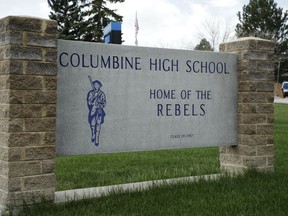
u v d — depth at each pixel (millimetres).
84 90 6895
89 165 10758
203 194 6828
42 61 6215
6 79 6016
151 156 12164
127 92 7309
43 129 6230
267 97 8727
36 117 6172
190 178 8125
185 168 9938
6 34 6031
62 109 6707
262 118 8641
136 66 7402
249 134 8500
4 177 6059
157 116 7645
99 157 12094
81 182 8547
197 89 8148
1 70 6156
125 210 5953
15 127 6008
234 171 8734
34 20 6145
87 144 6926
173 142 7855
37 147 6180
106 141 7109
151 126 7578
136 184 7820
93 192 7152
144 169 9961
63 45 6723
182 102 7957
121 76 7242
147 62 7523
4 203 6062
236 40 8734
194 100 8117
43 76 6227
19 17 6035
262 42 8672
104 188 7488
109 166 10594
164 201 6457
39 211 5898
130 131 7344
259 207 6074
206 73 8273
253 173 8266
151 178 8734
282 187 7270
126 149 7309
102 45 7051
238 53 8680
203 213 5777
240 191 7016
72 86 6797
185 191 6988
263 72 8680
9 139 5969
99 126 7031
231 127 8625
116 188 7398
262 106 8656
